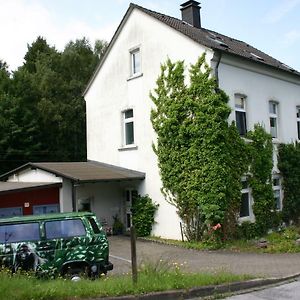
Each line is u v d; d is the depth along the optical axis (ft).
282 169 65.05
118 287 24.66
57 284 24.71
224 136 52.49
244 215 57.67
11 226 30.35
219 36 74.02
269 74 64.39
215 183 51.57
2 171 108.06
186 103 54.49
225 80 55.93
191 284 26.94
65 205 56.70
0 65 141.59
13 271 29.32
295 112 70.08
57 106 115.55
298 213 66.33
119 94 67.21
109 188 64.95
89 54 145.69
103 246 32.04
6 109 108.99
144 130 61.87
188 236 53.98
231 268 37.19
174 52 57.77
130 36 65.41
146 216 59.88
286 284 30.68
